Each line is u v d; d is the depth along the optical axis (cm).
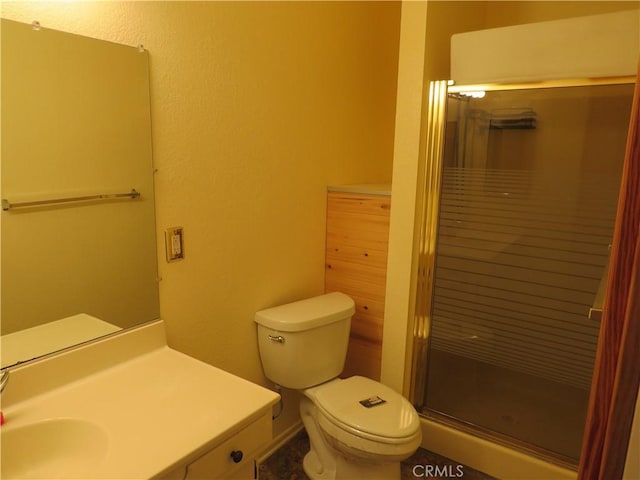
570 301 180
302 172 209
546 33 165
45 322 123
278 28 184
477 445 203
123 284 141
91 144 127
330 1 209
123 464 93
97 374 132
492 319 198
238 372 190
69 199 124
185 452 97
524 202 183
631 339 37
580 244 175
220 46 161
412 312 210
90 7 122
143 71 137
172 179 151
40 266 120
